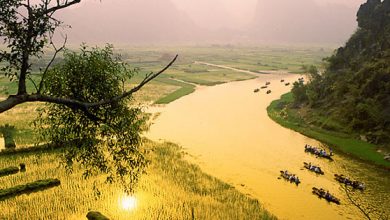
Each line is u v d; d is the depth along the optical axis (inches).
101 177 1784.0
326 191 1950.1
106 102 518.3
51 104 635.5
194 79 6220.5
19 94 460.1
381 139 2691.9
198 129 3125.0
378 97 3019.2
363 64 3518.7
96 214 1382.9
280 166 2310.5
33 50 476.4
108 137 641.0
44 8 478.3
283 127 3275.1
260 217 1576.0
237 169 2230.6
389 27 3666.3
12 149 2149.4
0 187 1672.0
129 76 663.8
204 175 2022.6
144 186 1726.1
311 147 2596.0
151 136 2869.1
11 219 1379.2
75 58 608.7
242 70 7815.0
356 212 1732.3
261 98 4635.8
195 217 1471.5
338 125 3080.7
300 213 1699.1
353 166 2351.1
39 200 1542.8
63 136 630.5
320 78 4025.6
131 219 1427.2
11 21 465.7
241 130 3134.8
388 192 1958.7
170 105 4111.7
